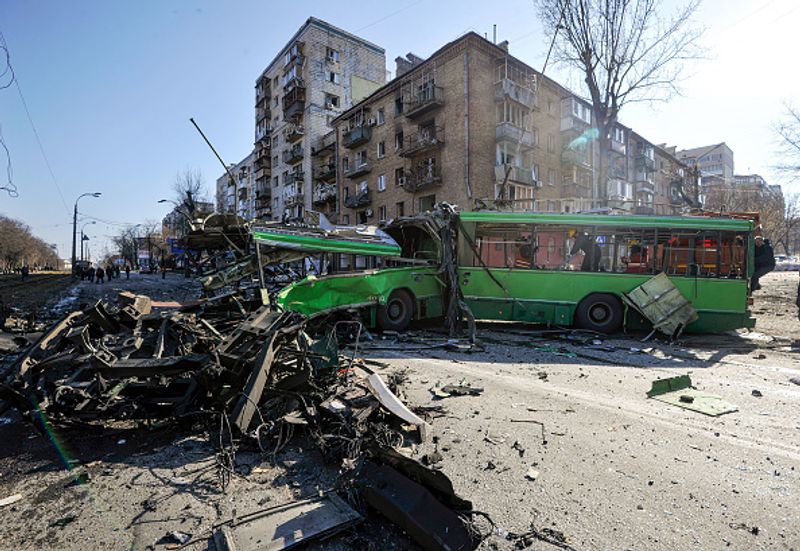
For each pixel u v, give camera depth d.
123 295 6.05
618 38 20.02
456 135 26.92
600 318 10.34
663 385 5.64
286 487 3.15
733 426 4.48
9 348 7.41
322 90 42.94
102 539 2.55
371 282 9.56
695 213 12.36
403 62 35.22
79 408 3.97
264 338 4.48
